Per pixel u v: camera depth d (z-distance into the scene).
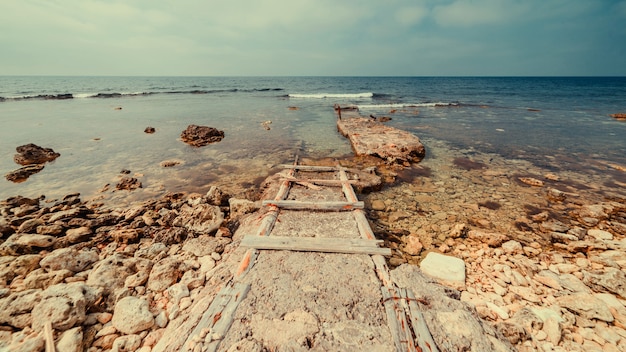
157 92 45.38
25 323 3.31
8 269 4.41
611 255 5.28
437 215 7.07
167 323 3.69
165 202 7.64
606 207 7.30
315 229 5.27
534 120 22.58
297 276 3.89
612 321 3.80
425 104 33.56
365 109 29.36
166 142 14.56
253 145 14.07
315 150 13.22
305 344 2.83
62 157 11.84
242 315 3.19
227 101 34.81
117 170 10.36
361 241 4.68
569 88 69.31
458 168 10.76
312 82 92.69
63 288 3.69
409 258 5.43
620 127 19.38
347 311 3.28
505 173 10.20
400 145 12.27
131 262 4.74
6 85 61.94
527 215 7.08
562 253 5.59
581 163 11.41
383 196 8.15
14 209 7.12
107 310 3.82
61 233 6.03
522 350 3.32
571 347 3.46
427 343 2.85
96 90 49.97
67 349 3.02
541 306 4.23
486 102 37.97
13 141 14.16
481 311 4.02
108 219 6.58
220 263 4.95
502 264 5.22
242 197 8.02
